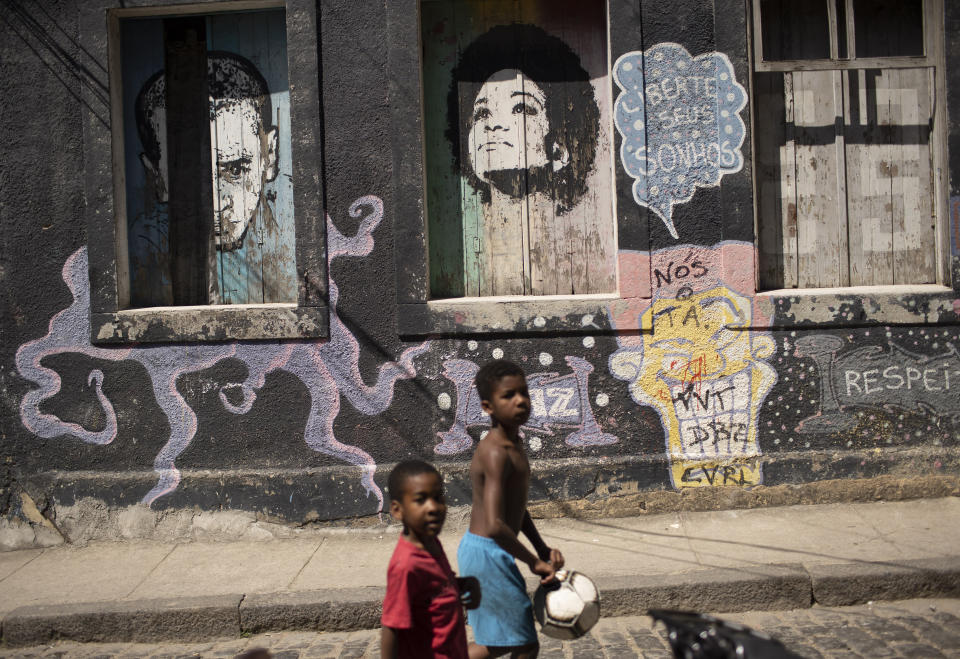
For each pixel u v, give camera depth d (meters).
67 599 4.93
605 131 6.04
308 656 4.40
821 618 4.51
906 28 6.00
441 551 2.99
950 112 5.83
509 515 3.30
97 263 5.93
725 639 2.44
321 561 5.39
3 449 6.00
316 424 5.93
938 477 5.82
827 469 5.85
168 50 6.08
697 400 5.89
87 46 5.89
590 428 5.91
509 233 6.08
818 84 5.99
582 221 6.06
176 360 5.95
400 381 5.93
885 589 4.65
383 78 5.87
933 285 6.00
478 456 3.30
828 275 6.04
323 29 5.86
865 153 6.02
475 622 3.29
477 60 6.04
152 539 5.91
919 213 6.04
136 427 5.97
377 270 5.91
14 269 5.98
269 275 6.11
